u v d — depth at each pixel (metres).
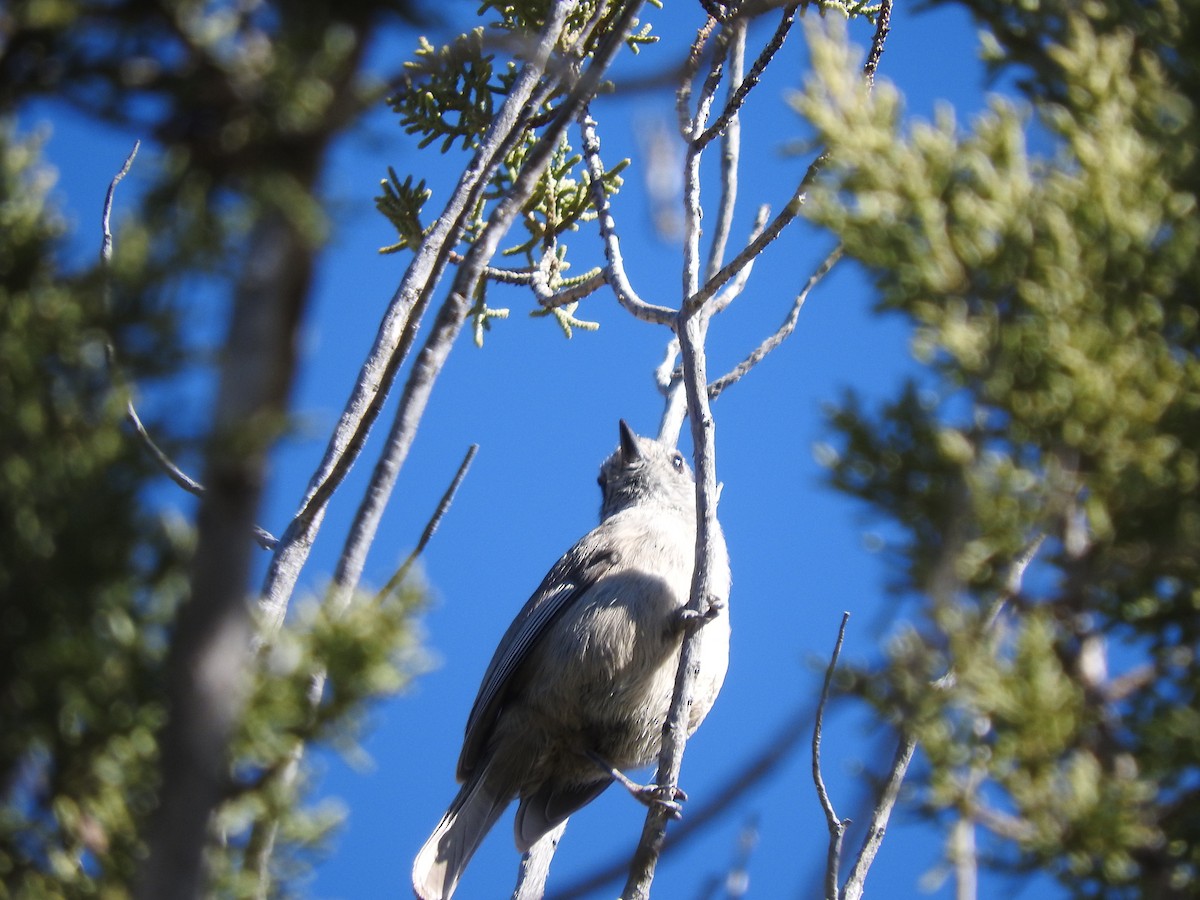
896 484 3.09
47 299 2.67
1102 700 3.04
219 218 2.48
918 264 3.09
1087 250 3.11
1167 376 3.04
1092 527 2.98
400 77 2.74
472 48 3.53
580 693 7.29
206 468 2.22
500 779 7.48
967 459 3.02
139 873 2.40
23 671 2.54
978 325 3.08
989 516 2.98
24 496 2.55
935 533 3.01
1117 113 3.24
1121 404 3.00
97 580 2.55
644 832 5.02
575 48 4.72
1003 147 3.18
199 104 2.54
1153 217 3.13
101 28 2.60
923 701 2.90
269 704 2.65
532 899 6.07
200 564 2.18
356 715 2.70
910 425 3.12
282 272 2.31
